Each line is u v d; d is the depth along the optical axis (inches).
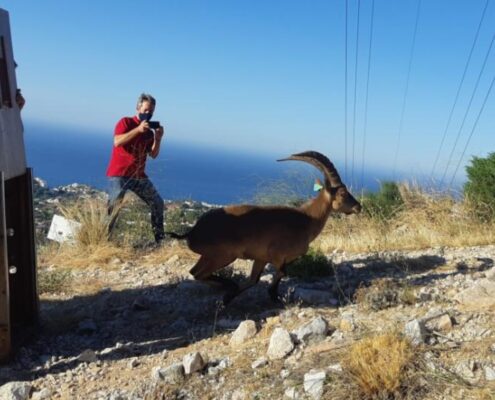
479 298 145.8
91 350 144.6
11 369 138.8
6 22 146.5
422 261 200.2
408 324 122.5
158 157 258.5
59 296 195.9
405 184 324.8
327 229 287.3
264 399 111.5
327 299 161.2
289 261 164.4
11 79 146.6
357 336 128.0
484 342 118.1
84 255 245.1
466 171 311.9
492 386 103.7
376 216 299.0
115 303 185.0
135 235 262.5
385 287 157.9
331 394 107.3
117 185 243.3
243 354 130.8
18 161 150.4
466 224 269.4
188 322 160.2
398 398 104.3
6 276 138.6
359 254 228.4
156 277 213.9
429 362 111.1
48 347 152.0
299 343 129.7
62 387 129.2
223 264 161.3
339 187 165.3
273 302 166.6
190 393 118.0
